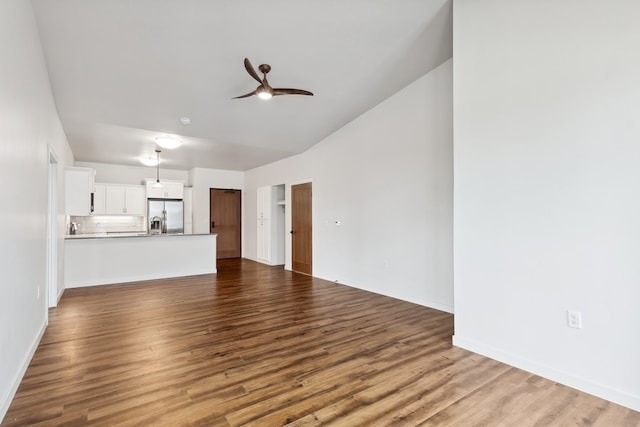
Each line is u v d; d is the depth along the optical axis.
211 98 4.37
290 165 7.14
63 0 2.70
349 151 5.51
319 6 3.00
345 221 5.60
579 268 2.26
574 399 2.13
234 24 3.14
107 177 7.89
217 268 7.32
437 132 4.09
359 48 3.65
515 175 2.59
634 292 2.03
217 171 8.88
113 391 2.18
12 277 2.11
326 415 1.94
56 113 4.18
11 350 2.08
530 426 1.86
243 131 5.47
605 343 2.14
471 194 2.88
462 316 2.95
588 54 2.22
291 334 3.24
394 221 4.69
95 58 3.42
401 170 4.58
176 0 2.81
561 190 2.34
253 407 2.02
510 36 2.62
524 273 2.54
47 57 3.30
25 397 2.10
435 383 2.32
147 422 1.86
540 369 2.44
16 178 2.20
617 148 2.10
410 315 3.86
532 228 2.49
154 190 8.02
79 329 3.34
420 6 3.10
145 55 3.45
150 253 6.02
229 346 2.94
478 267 2.83
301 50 3.61
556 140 2.36
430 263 4.20
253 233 8.77
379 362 2.64
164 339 3.09
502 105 2.67
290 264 7.14
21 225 2.35
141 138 5.55
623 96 2.07
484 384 2.31
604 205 2.15
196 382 2.31
